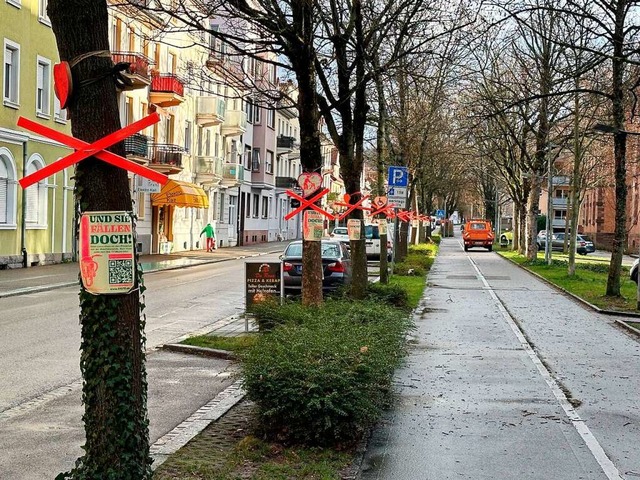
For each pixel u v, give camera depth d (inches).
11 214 1168.8
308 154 522.3
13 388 379.6
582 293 988.6
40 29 1250.0
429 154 1625.2
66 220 1365.7
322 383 275.9
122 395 191.3
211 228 1952.5
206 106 2007.9
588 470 269.9
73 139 185.6
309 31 489.1
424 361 493.7
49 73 1283.2
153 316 698.8
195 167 2000.5
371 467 267.4
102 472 191.3
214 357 479.8
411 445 296.4
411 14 572.4
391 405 358.9
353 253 665.6
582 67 705.0
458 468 268.7
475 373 453.7
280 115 2987.2
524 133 1651.1
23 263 1203.2
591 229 3528.5
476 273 1439.5
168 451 268.1
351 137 655.8
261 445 272.5
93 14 190.5
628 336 633.0
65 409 338.0
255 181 2652.6
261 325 480.4
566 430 324.8
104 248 188.4
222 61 589.3
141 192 1637.6
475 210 5674.2
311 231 521.3
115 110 194.9
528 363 492.4
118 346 190.5
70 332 571.5
